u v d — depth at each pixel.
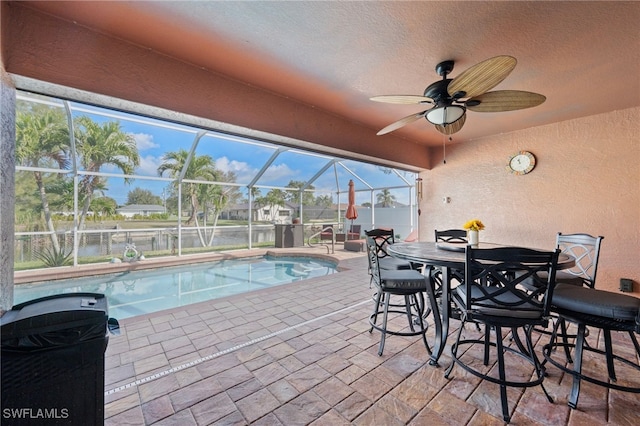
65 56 1.72
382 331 2.26
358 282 4.49
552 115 3.37
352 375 1.95
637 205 3.09
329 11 1.64
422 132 4.12
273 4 1.59
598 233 3.33
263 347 2.33
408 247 2.58
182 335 2.54
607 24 1.74
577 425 1.49
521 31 1.82
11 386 1.06
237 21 1.74
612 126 3.23
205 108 2.30
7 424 1.06
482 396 1.73
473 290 2.04
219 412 1.59
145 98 2.01
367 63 2.22
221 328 2.70
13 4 1.57
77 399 1.16
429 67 2.28
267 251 8.28
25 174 5.42
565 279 2.37
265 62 2.21
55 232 5.62
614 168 3.23
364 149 3.72
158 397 1.71
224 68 2.30
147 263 6.28
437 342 2.13
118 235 6.34
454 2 1.57
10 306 1.53
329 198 10.48
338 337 2.53
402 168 4.79
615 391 1.77
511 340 2.51
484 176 4.34
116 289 5.12
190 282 5.67
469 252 1.71
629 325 1.61
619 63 2.20
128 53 1.94
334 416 1.56
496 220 4.20
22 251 5.29
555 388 1.82
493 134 4.21
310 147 3.33
